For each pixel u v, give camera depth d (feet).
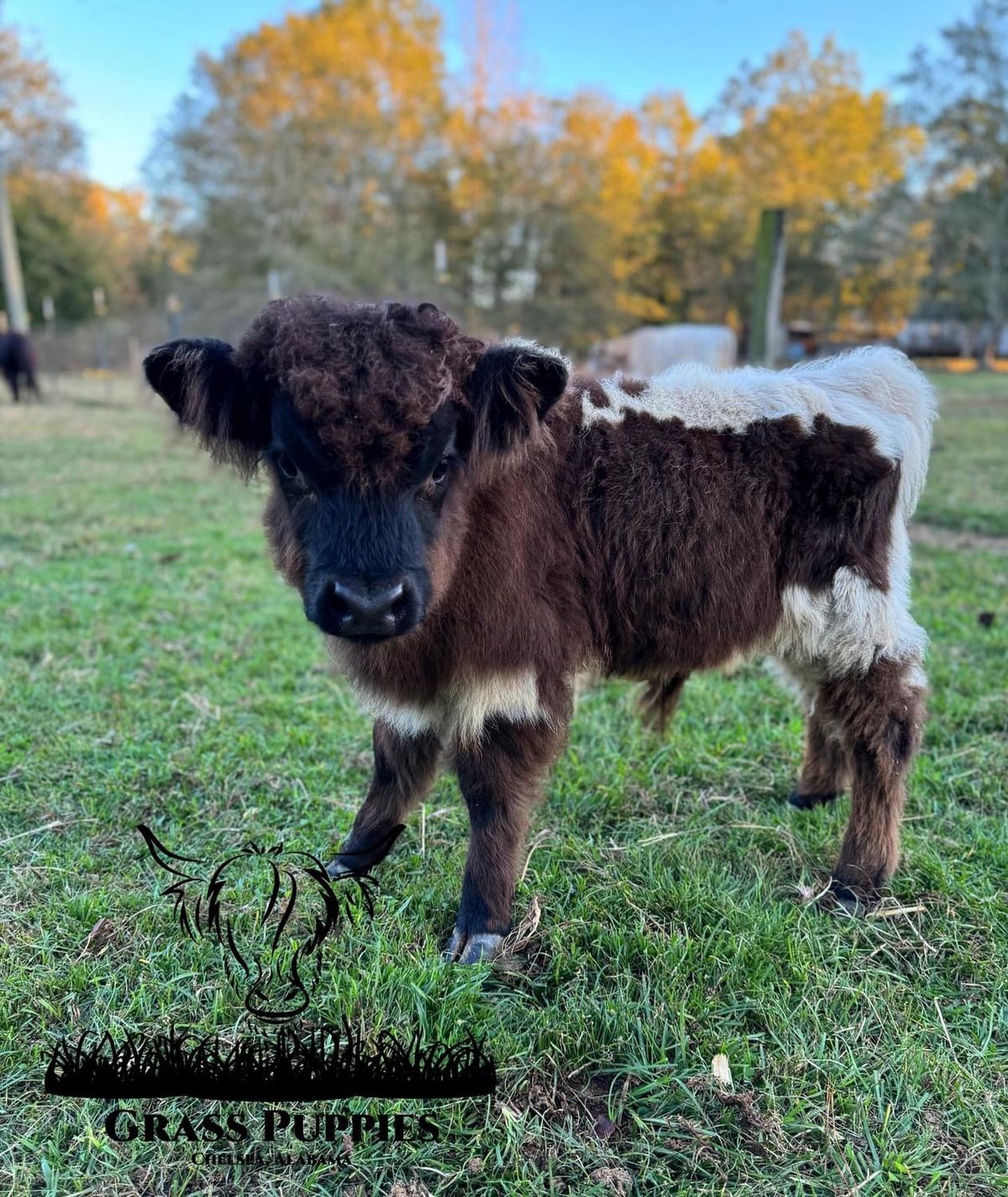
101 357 29.25
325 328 2.27
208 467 11.23
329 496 2.22
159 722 4.07
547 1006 2.52
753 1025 2.48
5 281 26.25
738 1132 2.15
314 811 3.43
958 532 7.66
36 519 8.05
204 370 2.39
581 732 4.10
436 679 2.65
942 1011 2.50
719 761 3.80
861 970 2.63
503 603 2.58
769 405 2.94
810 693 3.29
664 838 3.26
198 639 5.11
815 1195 2.02
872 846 3.00
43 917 2.76
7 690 4.33
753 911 2.80
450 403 2.33
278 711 4.26
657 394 2.97
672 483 2.83
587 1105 2.24
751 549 2.89
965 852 3.15
